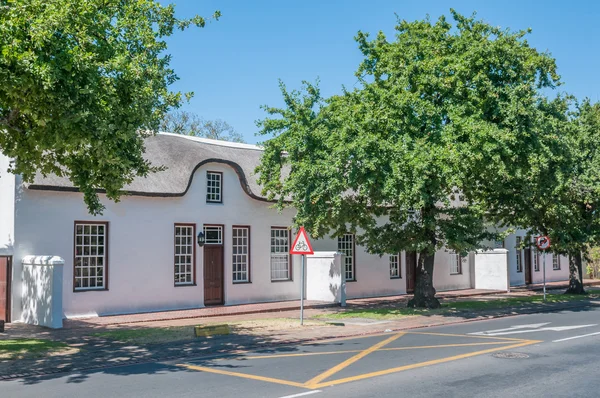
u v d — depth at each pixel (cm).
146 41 1399
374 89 1914
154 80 1350
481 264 3284
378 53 2064
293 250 1731
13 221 1820
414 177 1767
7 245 1841
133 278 2058
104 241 2009
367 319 1883
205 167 2291
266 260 2470
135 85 1245
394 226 2177
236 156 2534
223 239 2338
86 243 1973
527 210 2506
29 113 1217
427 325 1762
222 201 2341
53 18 1086
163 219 2152
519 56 1995
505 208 2620
